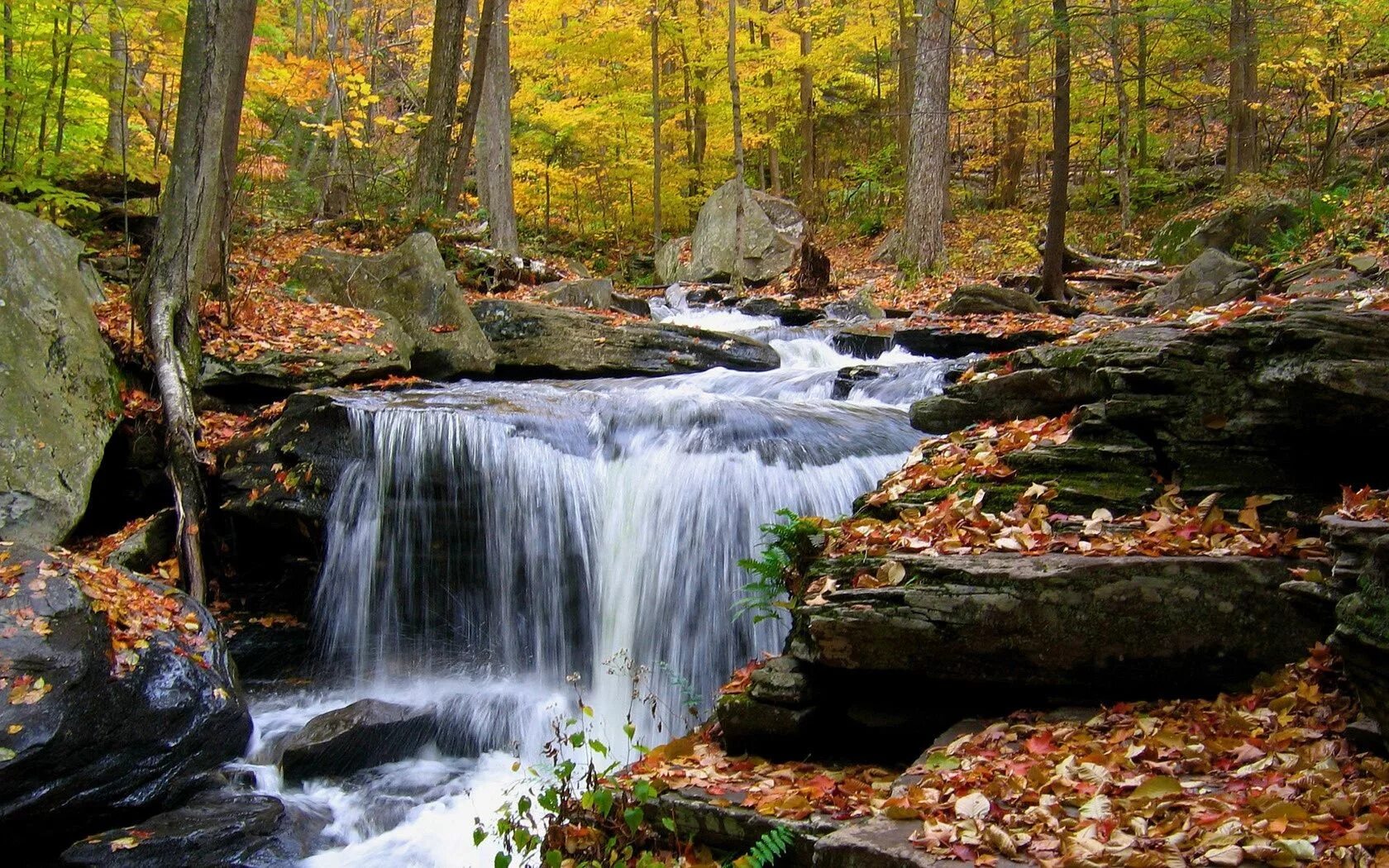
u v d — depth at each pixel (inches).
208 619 246.2
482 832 169.2
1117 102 882.8
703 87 944.9
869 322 536.4
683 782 175.6
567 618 288.8
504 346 441.7
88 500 293.6
